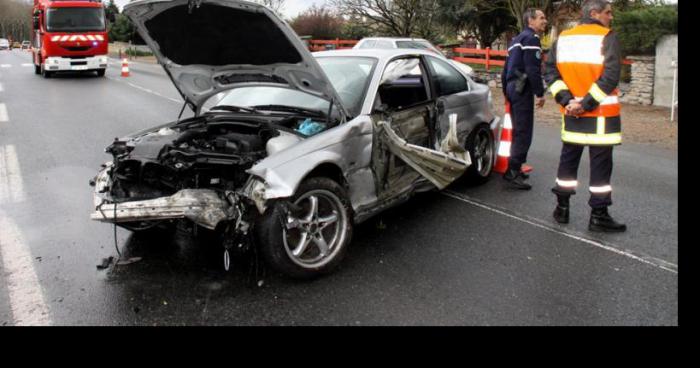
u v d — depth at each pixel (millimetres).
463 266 4121
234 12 3701
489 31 21469
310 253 4008
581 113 4652
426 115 5090
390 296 3672
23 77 20719
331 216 4031
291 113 4707
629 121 10836
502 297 3652
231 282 3879
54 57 19734
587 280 3895
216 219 3600
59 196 5809
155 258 4281
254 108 4855
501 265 4137
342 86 4660
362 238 4684
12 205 5520
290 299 3637
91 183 4391
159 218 3621
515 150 5996
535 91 5816
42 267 4129
